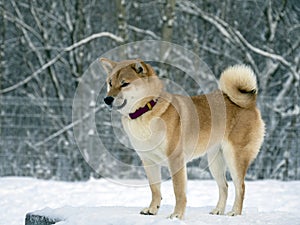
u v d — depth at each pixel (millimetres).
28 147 12312
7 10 15023
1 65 14938
